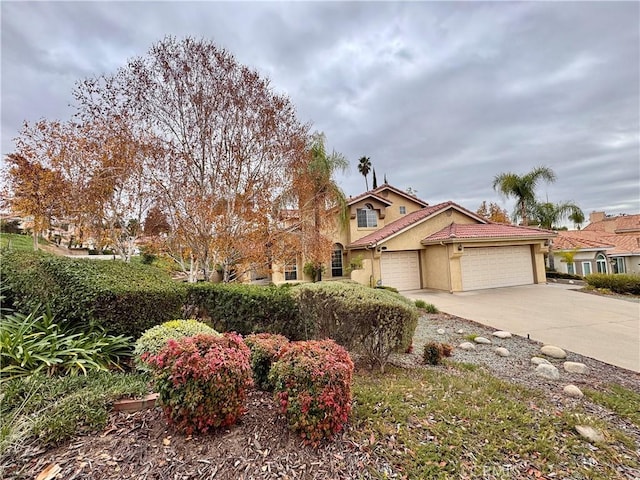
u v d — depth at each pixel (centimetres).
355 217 2056
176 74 1116
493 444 333
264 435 318
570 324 937
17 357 390
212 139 1152
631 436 372
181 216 1107
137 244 1312
